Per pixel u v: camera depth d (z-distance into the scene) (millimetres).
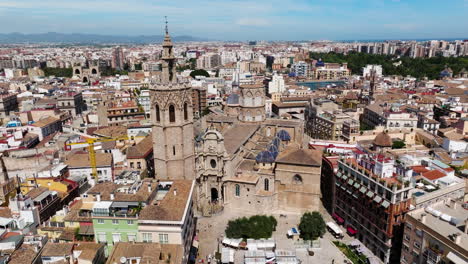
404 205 90500
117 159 146375
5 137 159875
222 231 109312
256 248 96562
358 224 104438
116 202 82875
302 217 106562
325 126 197125
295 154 117750
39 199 96688
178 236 78438
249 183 116125
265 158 121188
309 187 116312
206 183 119500
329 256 97312
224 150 116812
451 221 80812
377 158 100562
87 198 91562
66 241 84375
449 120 197750
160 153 112688
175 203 84875
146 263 67625
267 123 163750
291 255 90625
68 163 126125
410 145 161750
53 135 170500
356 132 173750
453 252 72062
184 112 111688
